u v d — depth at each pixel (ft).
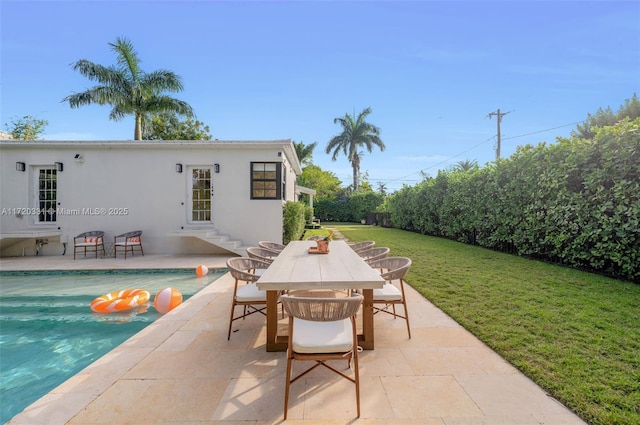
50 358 8.97
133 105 39.47
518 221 22.67
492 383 6.74
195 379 7.00
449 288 13.99
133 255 25.52
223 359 8.00
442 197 36.47
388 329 9.94
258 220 26.68
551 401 6.07
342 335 6.48
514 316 10.50
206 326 10.41
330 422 5.54
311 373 7.27
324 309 6.02
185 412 5.82
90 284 17.46
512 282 14.90
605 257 15.71
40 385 7.54
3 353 9.28
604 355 7.75
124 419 5.62
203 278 18.84
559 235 18.48
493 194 25.77
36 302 14.21
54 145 25.58
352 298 6.02
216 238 24.53
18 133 55.72
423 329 9.87
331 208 87.86
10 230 25.79
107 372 7.29
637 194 14.24
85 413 5.79
